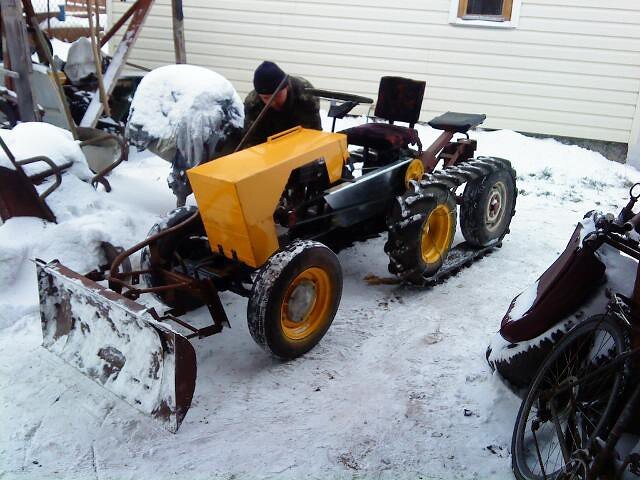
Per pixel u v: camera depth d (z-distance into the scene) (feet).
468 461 9.45
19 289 13.50
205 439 9.87
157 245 12.23
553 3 26.22
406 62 28.76
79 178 16.42
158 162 22.65
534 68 27.32
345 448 9.71
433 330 13.00
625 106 26.78
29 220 14.65
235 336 12.73
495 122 28.55
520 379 10.50
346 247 15.31
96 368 10.55
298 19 29.35
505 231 17.19
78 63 23.38
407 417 10.39
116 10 31.71
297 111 14.56
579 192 22.27
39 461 9.37
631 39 25.88
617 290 9.68
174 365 9.22
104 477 9.09
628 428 8.04
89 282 10.33
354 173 15.74
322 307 12.22
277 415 10.45
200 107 16.38
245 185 10.89
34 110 19.35
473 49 27.76
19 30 18.63
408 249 13.75
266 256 11.60
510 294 14.61
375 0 28.17
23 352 11.93
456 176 14.93
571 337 8.96
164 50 31.65
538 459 8.91
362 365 11.83
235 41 30.50
